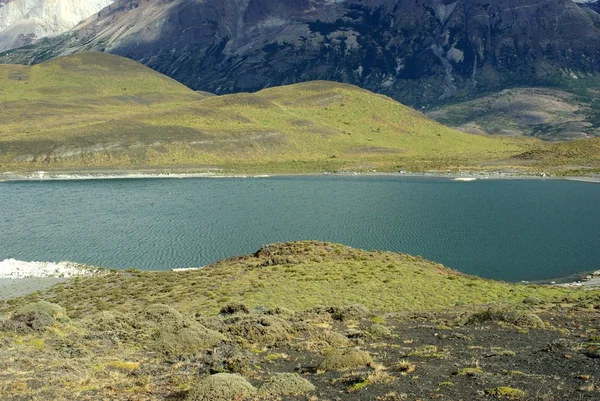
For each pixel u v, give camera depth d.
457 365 21.03
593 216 101.75
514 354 22.48
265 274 51.56
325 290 44.22
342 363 21.98
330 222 94.56
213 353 24.56
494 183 160.50
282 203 118.75
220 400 17.92
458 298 42.84
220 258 68.31
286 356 24.55
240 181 168.88
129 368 23.12
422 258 64.19
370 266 54.44
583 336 26.42
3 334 27.97
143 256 69.06
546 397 16.61
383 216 101.44
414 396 17.33
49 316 30.73
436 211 107.88
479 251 72.69
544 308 36.47
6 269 60.66
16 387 20.00
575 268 63.88
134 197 127.94
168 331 27.64
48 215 101.25
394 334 28.86
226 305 36.56
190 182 165.12
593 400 16.17
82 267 62.03
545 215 103.00
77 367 22.81
